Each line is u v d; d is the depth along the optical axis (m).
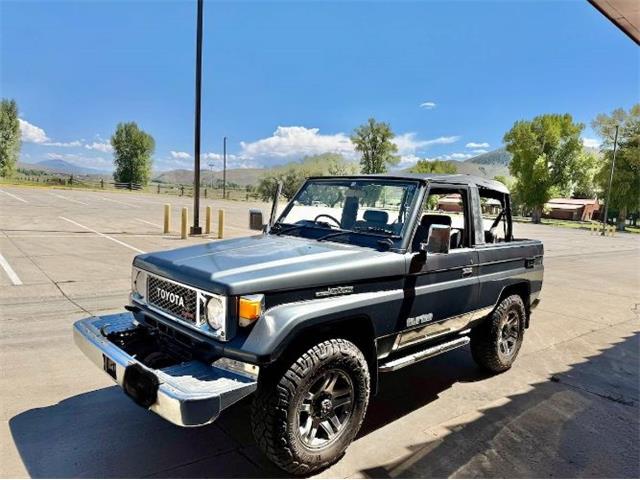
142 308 3.37
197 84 15.41
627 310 8.47
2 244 11.27
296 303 2.86
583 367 5.29
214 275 2.80
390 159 67.94
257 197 54.53
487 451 3.35
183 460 3.05
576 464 3.24
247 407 3.84
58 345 4.98
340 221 4.04
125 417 3.57
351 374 3.05
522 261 4.96
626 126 53.47
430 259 3.68
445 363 5.24
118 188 52.09
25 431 3.31
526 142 60.06
